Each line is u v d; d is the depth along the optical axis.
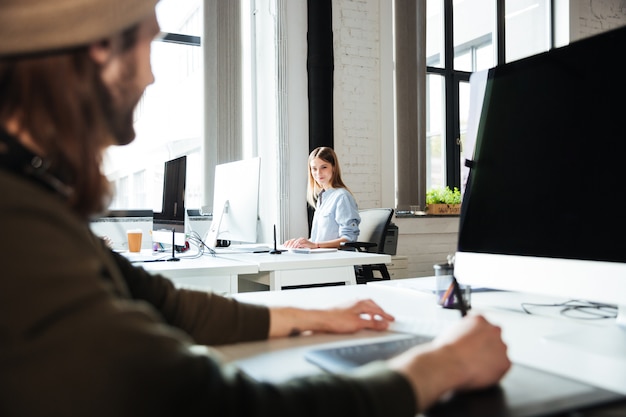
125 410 0.31
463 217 0.96
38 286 0.30
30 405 0.30
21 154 0.36
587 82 0.74
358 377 0.42
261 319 0.77
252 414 0.36
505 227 0.86
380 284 1.31
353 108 4.14
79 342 0.31
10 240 0.31
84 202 0.41
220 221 2.69
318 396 0.39
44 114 0.38
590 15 5.15
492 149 0.91
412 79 4.19
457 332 0.54
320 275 2.19
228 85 3.74
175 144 3.84
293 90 3.92
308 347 0.72
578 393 0.50
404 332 0.79
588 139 0.73
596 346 0.68
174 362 0.34
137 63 0.45
